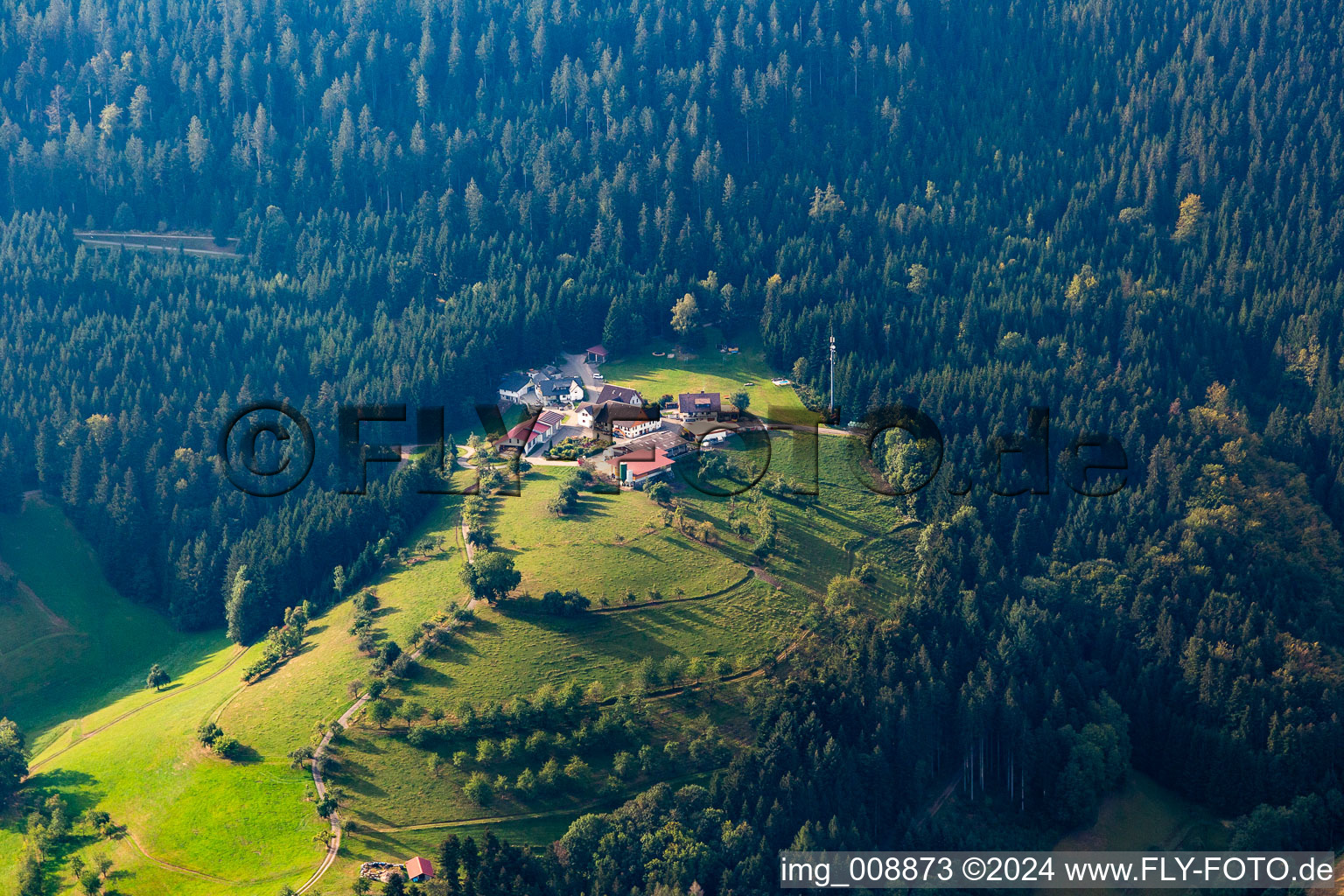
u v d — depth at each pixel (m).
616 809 177.62
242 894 162.12
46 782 188.38
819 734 186.38
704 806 177.88
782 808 177.00
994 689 199.00
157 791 181.88
